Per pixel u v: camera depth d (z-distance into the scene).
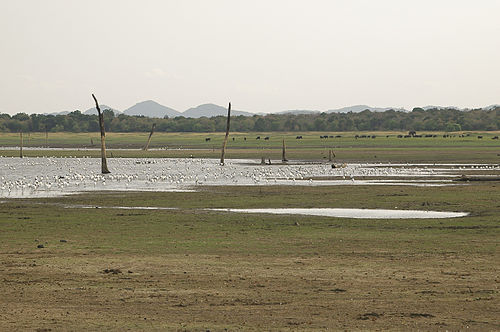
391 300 22.66
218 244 35.88
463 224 44.44
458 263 29.83
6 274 27.58
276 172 106.19
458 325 19.31
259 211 53.81
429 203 58.88
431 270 28.20
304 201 61.59
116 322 19.78
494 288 24.47
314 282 25.84
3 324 19.47
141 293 23.92
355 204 58.78
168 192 72.31
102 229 42.59
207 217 49.25
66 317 20.39
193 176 99.44
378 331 18.70
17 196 68.94
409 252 33.06
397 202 60.06
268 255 32.28
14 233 40.81
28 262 30.42
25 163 154.00
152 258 31.44
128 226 44.09
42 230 42.22
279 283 25.66
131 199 64.38
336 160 151.00
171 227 43.47
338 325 19.39
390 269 28.50
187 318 20.27
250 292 24.05
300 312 21.00
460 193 67.81
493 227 42.75
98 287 24.97
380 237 38.44
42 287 24.98
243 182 87.44
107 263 30.12
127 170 123.19
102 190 75.75
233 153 192.75
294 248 34.44
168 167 132.00
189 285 25.33
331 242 36.50
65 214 51.72
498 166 123.81
